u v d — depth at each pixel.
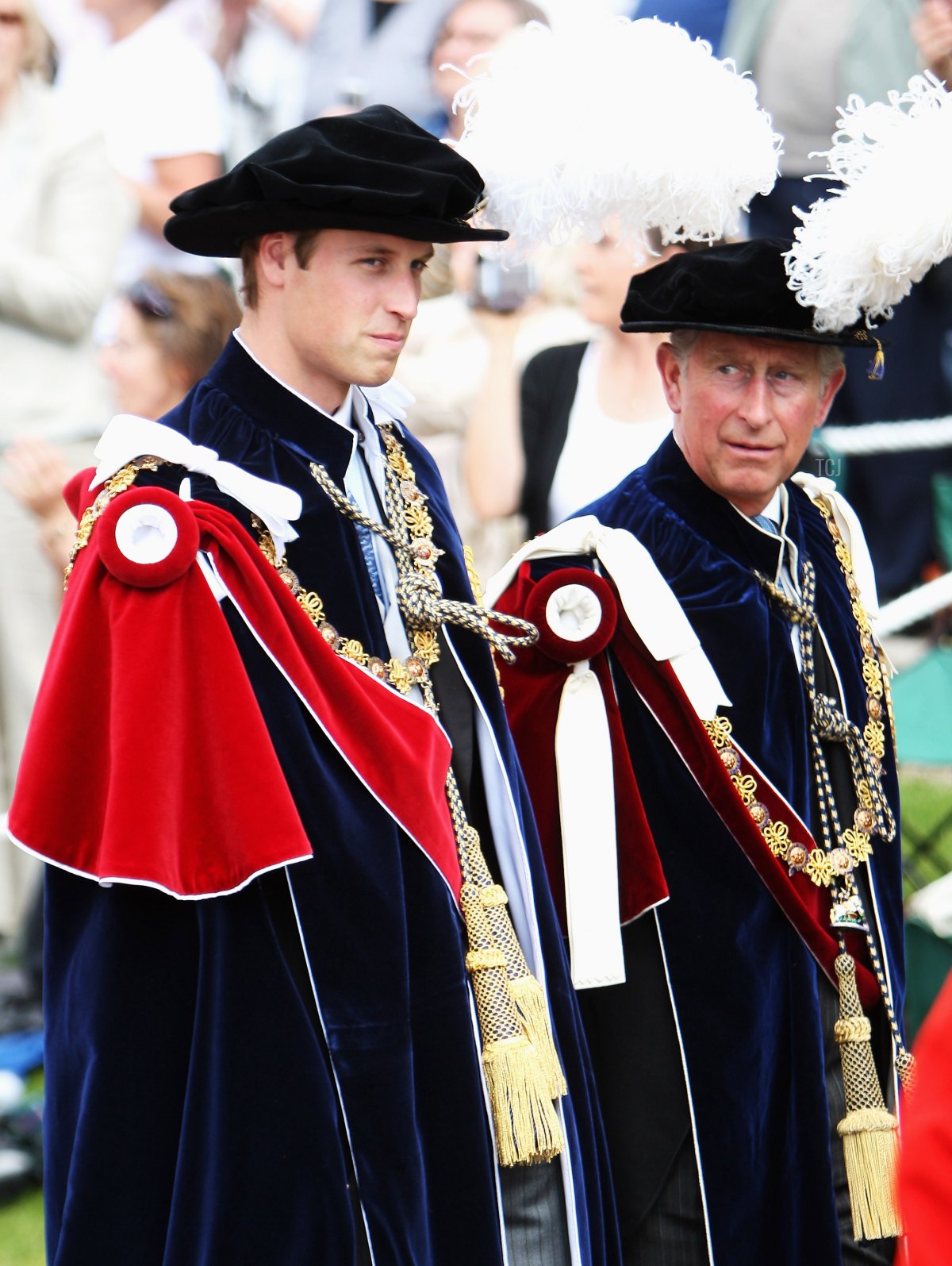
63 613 10.37
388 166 10.41
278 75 21.48
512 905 11.28
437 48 21.14
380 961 10.34
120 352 18.09
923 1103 6.24
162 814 9.83
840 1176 12.48
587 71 11.73
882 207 11.62
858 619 13.12
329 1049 10.25
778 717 12.51
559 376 19.59
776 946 12.30
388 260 10.62
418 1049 10.51
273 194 10.30
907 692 19.23
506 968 10.91
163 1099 10.23
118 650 9.98
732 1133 12.07
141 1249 10.16
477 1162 10.53
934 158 11.64
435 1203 10.48
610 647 12.34
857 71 20.73
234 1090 10.09
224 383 10.98
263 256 10.73
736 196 12.27
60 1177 10.44
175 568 9.97
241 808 9.90
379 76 21.31
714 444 12.33
